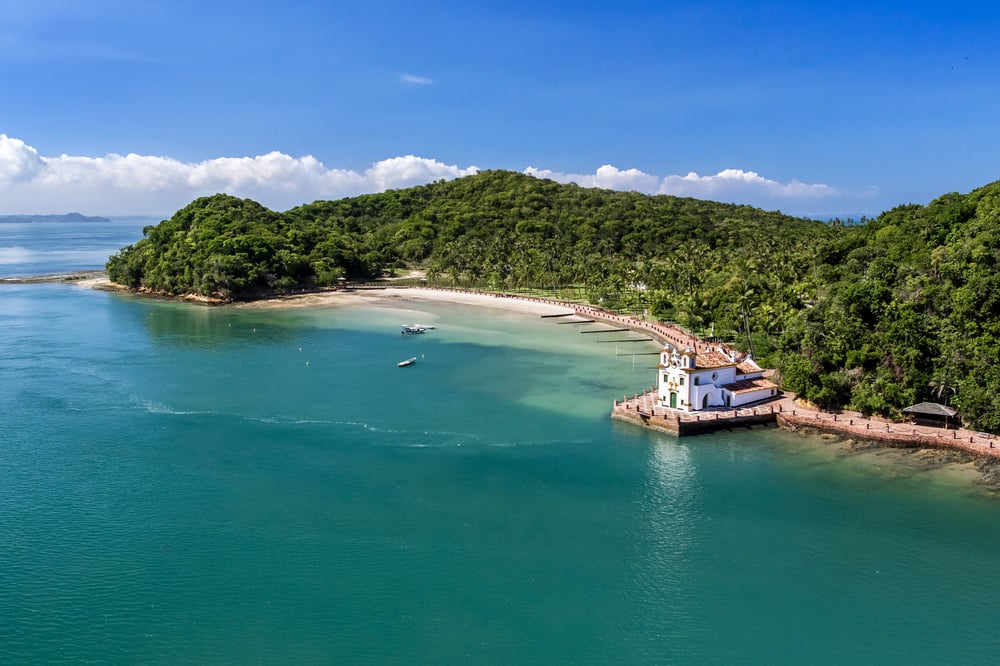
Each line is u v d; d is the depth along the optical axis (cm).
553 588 6762
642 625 6247
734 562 7262
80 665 5678
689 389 11312
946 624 6328
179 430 10988
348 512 8206
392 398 12912
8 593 6606
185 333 19938
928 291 12538
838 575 7056
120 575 6894
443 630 6122
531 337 19412
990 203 15925
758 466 9712
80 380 14050
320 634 6053
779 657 5888
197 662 5719
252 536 7638
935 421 10769
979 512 8344
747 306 17300
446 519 8062
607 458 9950
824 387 11519
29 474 9244
